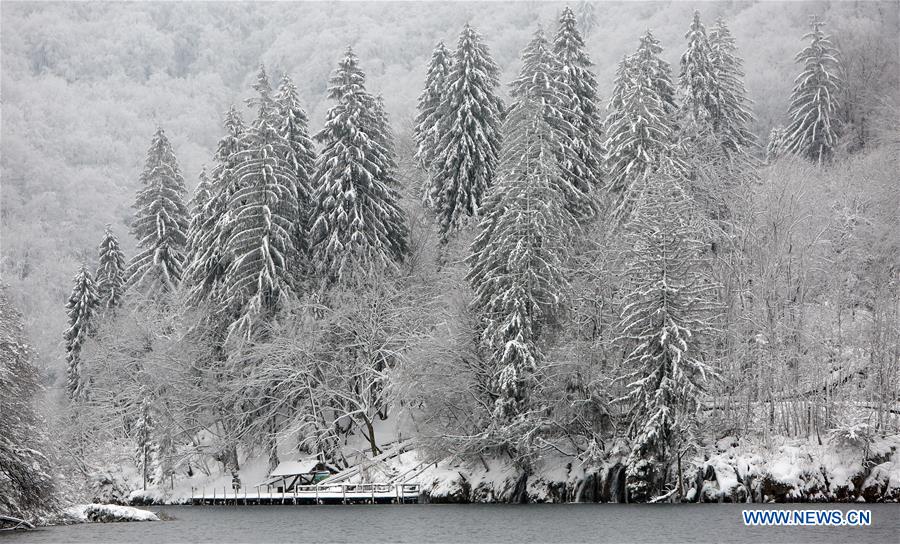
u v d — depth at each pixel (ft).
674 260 135.54
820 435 140.05
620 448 142.82
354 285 178.09
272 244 179.01
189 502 180.96
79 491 157.79
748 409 144.66
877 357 143.02
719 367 148.05
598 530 112.16
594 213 174.60
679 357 130.52
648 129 171.12
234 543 109.91
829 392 143.54
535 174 149.59
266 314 177.99
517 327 144.05
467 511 137.18
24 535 115.34
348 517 136.36
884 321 147.74
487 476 154.20
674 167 160.25
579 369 148.25
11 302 124.06
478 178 183.83
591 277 160.97
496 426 145.18
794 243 164.14
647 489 134.51
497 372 145.48
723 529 110.83
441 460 160.97
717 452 140.87
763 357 148.97
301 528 123.95
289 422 180.04
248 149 182.80
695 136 182.09
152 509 165.99
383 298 178.29
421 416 168.86
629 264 141.49
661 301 135.03
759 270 161.17
